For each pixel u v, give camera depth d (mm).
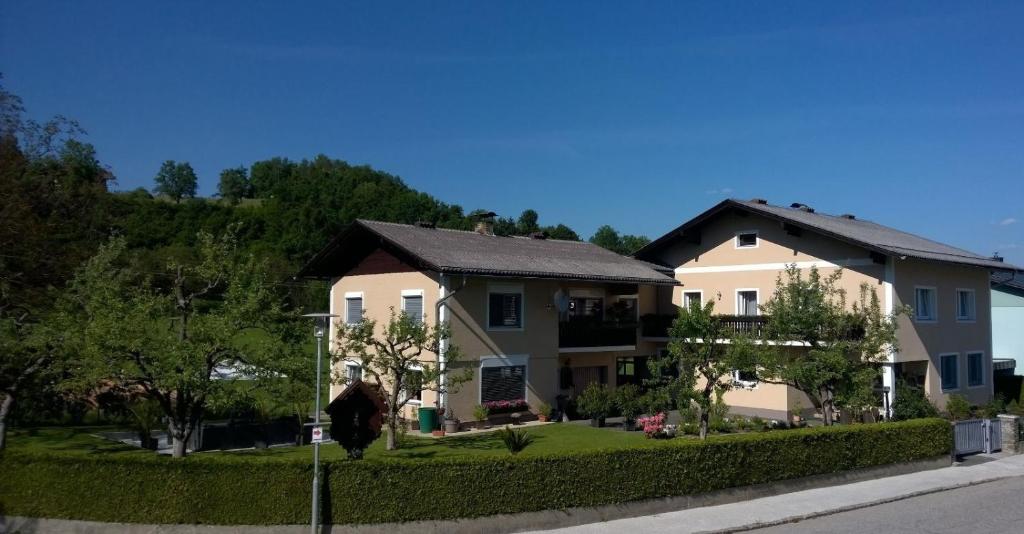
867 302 27438
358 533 12773
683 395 20750
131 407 20875
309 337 17797
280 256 57906
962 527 14391
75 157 31828
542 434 24344
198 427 21234
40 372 18125
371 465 13000
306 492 12828
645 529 13859
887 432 19562
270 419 22859
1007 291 39906
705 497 15797
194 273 18203
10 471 13469
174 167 138125
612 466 14648
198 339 16062
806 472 17656
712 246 33156
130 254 29344
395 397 21344
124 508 13023
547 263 29562
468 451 20891
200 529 12812
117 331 15297
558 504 14008
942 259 28484
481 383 26781
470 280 26766
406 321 21781
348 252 30922
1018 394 34219
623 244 100688
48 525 13164
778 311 24156
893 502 16703
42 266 23188
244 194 130875
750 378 27406
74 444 21391
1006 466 20891
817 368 22531
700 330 20906
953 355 30516
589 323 30984
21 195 24469
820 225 29547
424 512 13062
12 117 26812
